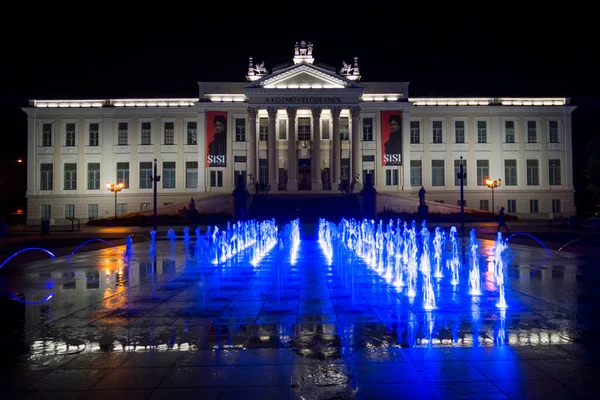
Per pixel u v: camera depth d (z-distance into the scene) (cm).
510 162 7425
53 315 1023
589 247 2584
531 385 607
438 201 7375
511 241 3084
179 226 5747
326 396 581
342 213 5844
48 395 589
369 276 1568
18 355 746
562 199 7419
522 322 916
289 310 1050
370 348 762
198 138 7238
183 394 589
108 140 7375
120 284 1441
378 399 572
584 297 1164
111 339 830
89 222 6375
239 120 7325
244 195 5725
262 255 2320
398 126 7212
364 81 7419
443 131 7431
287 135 7350
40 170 7400
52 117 7394
